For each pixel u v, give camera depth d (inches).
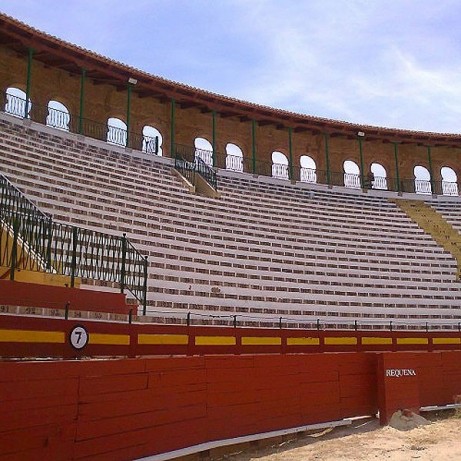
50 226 438.0
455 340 764.0
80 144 940.6
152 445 298.7
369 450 347.9
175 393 320.5
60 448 245.4
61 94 1040.8
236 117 1272.1
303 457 332.5
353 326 765.9
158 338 470.9
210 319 618.8
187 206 925.8
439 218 1246.9
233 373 366.9
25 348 349.4
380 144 1424.7
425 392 511.5
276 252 912.3
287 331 615.8
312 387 422.6
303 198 1191.6
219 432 348.2
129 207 819.4
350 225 1115.3
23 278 415.5
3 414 222.1
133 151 1023.0
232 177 1167.0
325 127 1315.2
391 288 913.5
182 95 1139.3
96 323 405.4
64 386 251.4
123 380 286.0
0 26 871.7
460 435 396.2
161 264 707.4
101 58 986.1
